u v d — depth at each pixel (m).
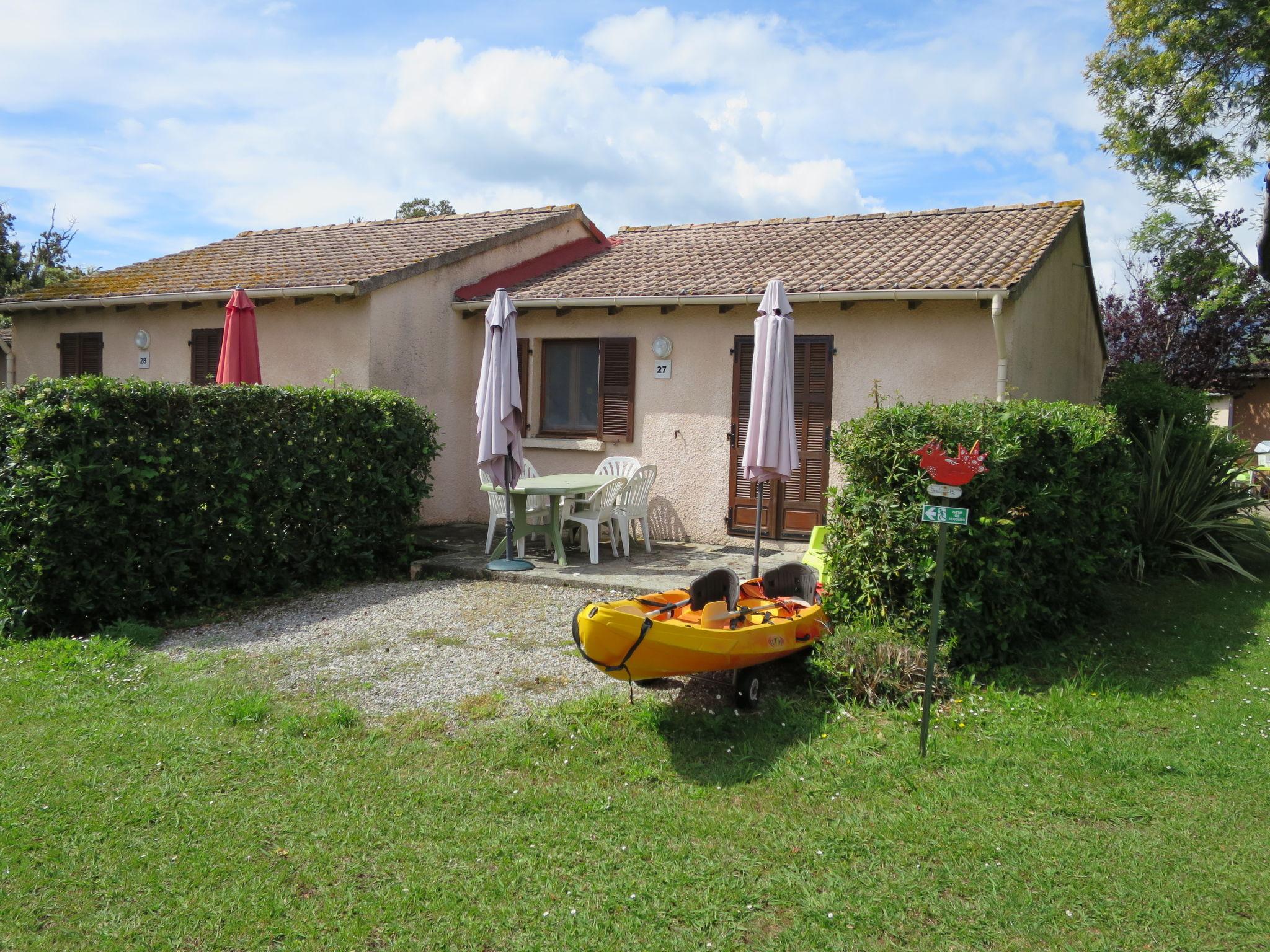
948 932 3.24
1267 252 16.33
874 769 4.55
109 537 6.77
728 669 5.33
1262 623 7.62
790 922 3.30
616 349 11.10
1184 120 15.66
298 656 6.24
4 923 3.20
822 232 12.73
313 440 8.27
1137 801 4.23
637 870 3.62
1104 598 8.34
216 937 3.16
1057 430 6.77
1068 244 12.26
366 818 3.99
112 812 3.98
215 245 15.58
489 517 11.40
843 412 9.91
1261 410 22.75
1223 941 3.19
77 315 13.84
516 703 5.38
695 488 10.69
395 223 15.38
